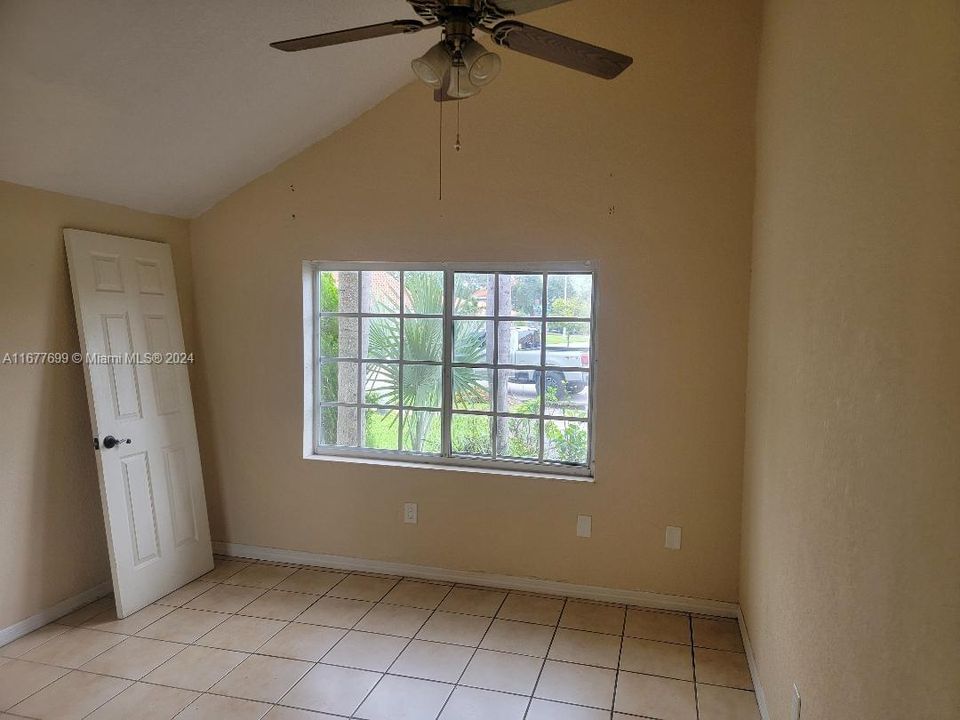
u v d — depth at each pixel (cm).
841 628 163
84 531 347
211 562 399
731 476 335
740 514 336
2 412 303
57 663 291
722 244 329
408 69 355
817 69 202
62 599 336
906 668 122
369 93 362
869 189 151
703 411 337
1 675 281
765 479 271
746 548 318
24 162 292
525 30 192
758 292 302
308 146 386
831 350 179
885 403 138
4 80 243
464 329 383
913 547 120
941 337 111
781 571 234
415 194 372
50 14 222
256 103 321
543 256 354
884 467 137
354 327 402
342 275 402
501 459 379
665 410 342
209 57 275
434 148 368
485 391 382
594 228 346
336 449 407
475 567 376
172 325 384
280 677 281
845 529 162
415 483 383
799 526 209
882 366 140
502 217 360
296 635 318
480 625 329
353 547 397
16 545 311
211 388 412
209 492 417
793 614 214
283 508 407
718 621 334
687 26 328
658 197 336
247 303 402
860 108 159
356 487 393
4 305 302
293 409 400
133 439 349
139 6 235
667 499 344
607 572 356
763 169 297
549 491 361
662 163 335
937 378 112
